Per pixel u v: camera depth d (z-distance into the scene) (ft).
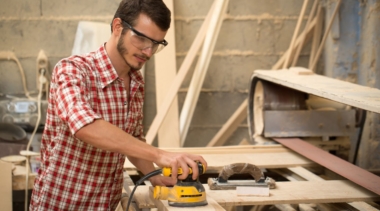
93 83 5.58
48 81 11.90
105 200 5.97
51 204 5.83
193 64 12.40
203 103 12.66
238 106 12.76
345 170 7.32
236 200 5.99
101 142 4.92
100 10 12.05
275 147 9.14
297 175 7.95
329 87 7.47
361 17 11.48
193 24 12.36
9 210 8.68
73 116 4.91
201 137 12.78
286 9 12.58
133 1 5.22
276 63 12.57
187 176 5.17
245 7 12.45
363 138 10.92
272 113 9.37
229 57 12.57
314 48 12.29
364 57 11.37
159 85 11.49
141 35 5.20
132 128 6.12
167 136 11.07
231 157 8.52
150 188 6.11
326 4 12.03
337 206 6.64
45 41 11.94
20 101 10.60
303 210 6.91
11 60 11.91
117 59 5.67
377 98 6.36
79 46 11.34
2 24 11.75
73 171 5.74
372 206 6.29
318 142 9.59
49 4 11.85
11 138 10.38
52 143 5.80
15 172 9.07
